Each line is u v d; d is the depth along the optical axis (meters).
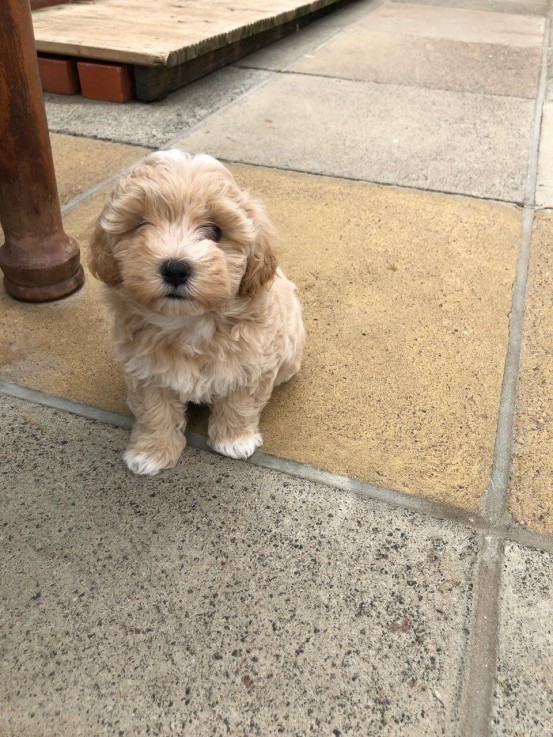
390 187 0.85
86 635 0.35
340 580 0.39
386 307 0.63
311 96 1.15
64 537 0.41
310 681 0.34
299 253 0.71
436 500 0.44
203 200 0.38
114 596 0.37
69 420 0.49
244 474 0.46
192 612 0.37
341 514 0.43
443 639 0.36
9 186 0.56
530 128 1.04
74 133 0.96
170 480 0.45
